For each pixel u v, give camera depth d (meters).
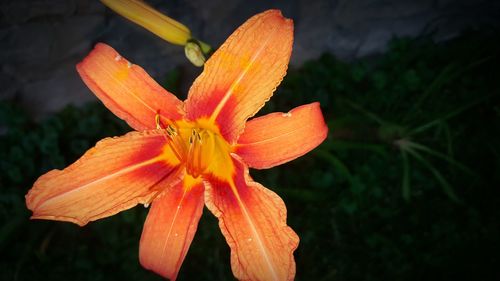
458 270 0.32
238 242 0.14
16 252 0.33
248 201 0.14
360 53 0.36
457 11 0.34
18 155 0.34
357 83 0.37
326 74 0.35
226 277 0.31
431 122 0.31
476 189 0.34
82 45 0.31
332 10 0.33
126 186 0.14
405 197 0.31
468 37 0.36
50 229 0.33
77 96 0.35
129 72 0.15
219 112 0.14
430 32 0.35
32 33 0.29
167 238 0.15
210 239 0.33
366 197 0.33
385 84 0.35
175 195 0.15
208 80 0.14
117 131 0.35
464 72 0.36
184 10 0.30
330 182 0.33
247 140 0.15
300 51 0.35
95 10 0.29
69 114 0.35
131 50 0.32
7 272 0.32
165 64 0.34
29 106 0.34
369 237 0.32
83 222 0.14
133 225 0.34
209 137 0.15
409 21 0.34
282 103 0.36
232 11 0.31
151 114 0.15
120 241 0.33
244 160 0.15
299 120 0.14
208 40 0.32
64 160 0.34
